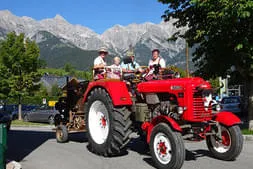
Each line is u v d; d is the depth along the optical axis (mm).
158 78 8664
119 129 8398
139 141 11242
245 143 11164
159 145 7434
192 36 13289
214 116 8070
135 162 8234
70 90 11547
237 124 8016
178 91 7590
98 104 9156
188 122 7691
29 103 46031
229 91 37938
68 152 9766
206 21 12508
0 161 6641
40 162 8539
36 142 12156
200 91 7570
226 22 11344
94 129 9305
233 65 13258
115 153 8750
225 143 8141
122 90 8562
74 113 11367
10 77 28672
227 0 10891
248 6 10562
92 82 9477
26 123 26422
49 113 26797
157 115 8023
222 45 12641
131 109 8719
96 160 8562
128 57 9664
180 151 7027
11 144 11789
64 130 11547
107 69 9734
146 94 8297
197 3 11766
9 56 28500
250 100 13695
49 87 72125
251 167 7562
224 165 7734
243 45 11945
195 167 7547
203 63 13992
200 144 10570
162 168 7336
